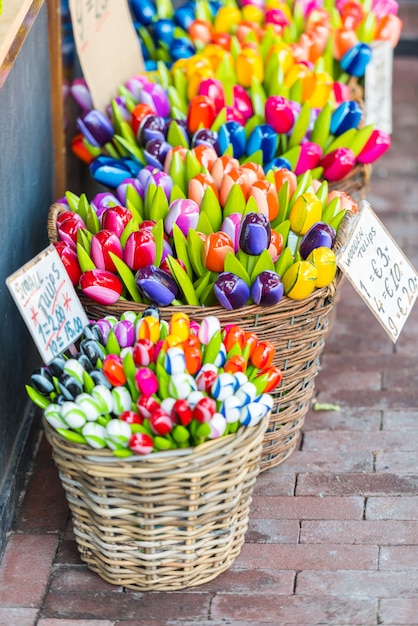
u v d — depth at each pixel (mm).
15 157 2609
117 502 2086
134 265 2357
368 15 3525
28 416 2781
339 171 2846
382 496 2590
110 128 2969
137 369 2137
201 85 2941
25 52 2721
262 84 3168
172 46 3377
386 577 2295
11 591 2262
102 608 2205
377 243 2604
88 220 2508
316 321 2479
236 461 2102
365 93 3395
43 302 2160
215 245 2328
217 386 2051
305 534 2449
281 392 2506
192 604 2215
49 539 2438
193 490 2062
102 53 3080
